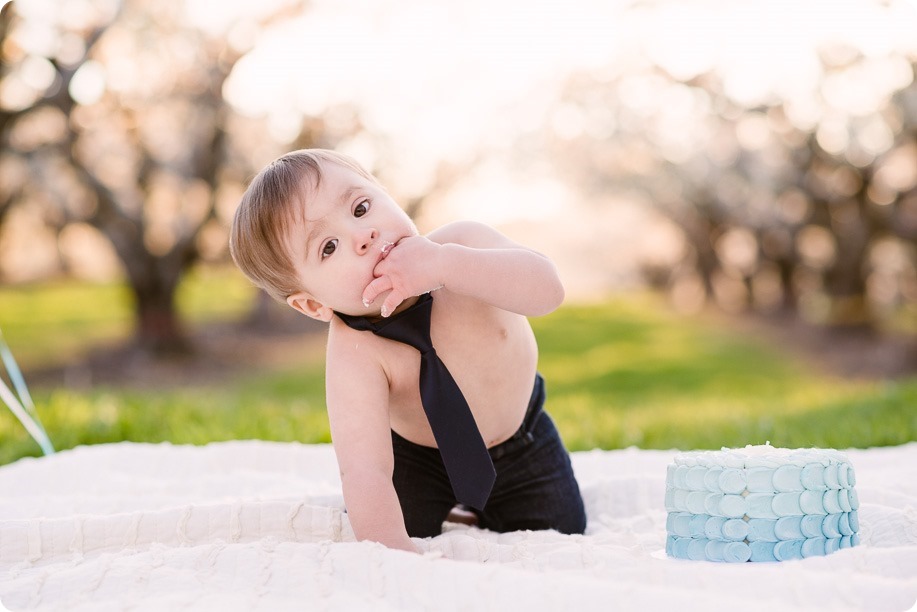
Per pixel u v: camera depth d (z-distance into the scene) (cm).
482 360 183
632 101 1335
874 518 174
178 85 1096
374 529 161
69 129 990
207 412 439
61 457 260
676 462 167
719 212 1485
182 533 173
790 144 1275
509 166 1314
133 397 570
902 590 127
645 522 201
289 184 170
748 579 134
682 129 1366
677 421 449
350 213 169
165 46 1063
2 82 958
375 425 169
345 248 167
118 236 1114
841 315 1353
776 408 518
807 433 344
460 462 171
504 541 180
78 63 965
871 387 638
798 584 131
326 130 1122
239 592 136
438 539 167
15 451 342
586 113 1334
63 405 445
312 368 1224
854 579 130
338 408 171
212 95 1083
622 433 384
